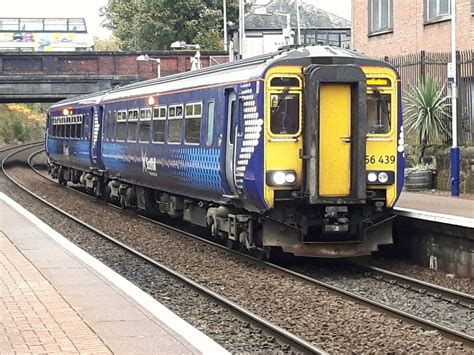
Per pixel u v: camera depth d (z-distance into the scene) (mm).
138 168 24469
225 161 17453
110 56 48312
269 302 13258
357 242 16219
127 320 10125
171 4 68250
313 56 15711
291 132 15695
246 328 11508
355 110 15578
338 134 15625
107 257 18047
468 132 22828
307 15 67312
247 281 15102
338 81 15422
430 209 17984
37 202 30469
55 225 23656
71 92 47406
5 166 50812
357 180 15547
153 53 48750
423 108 23609
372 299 13797
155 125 22641
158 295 13867
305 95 15555
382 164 16219
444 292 13750
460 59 22875
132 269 16484
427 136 23781
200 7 68812
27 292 11898
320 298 13523
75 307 10852
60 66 47781
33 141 87312
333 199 15555
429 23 27797
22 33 120500
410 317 11773
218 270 16312
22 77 46750
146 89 23812
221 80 17672
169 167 21328
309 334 11117
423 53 24859
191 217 21031
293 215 16047
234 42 58781
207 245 19578
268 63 15703
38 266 14164
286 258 17922
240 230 17312
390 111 16250
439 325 11266
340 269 16734
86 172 33250
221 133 17531
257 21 61875
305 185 15656
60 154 37312
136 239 21016
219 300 12977
